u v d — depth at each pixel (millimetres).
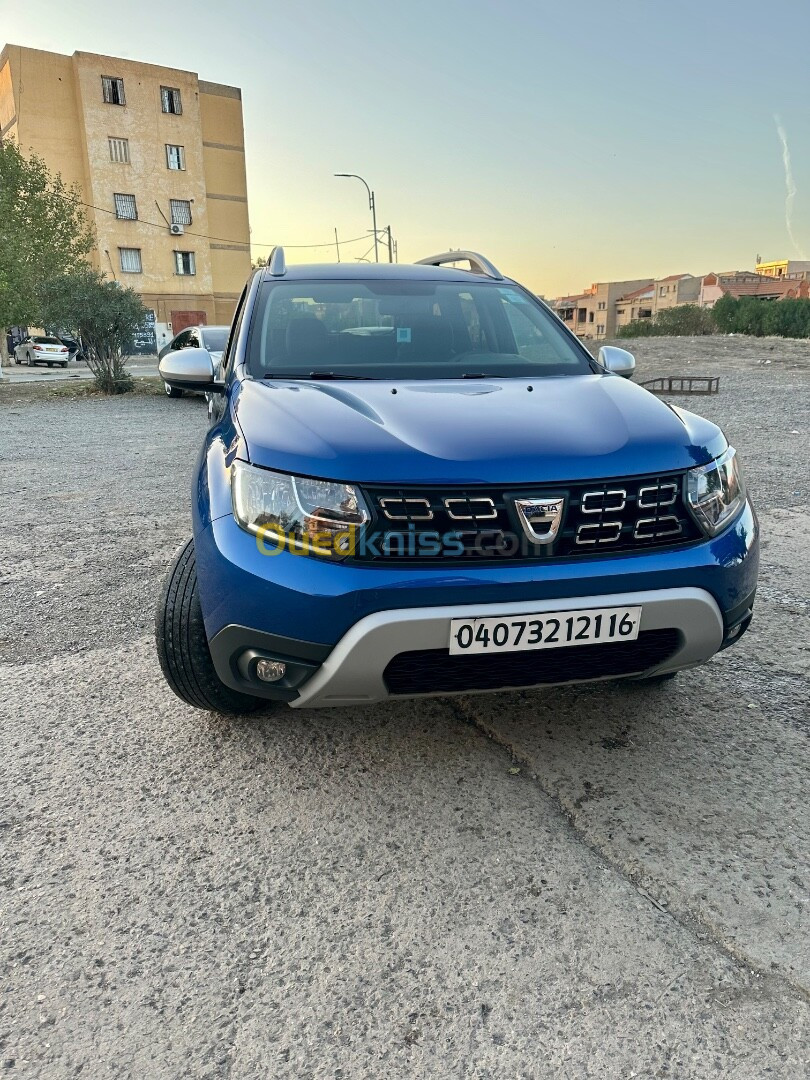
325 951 1728
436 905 1851
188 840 2092
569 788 2285
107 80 40156
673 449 2098
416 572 1893
